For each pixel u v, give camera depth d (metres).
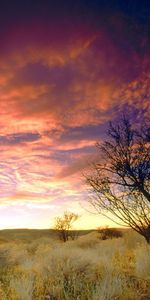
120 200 8.26
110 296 6.87
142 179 8.11
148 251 9.08
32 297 7.50
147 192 8.09
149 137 8.24
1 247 13.61
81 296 7.08
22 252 14.10
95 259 9.48
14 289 7.75
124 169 8.20
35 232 64.56
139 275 8.21
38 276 8.91
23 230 72.31
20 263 12.81
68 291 7.57
